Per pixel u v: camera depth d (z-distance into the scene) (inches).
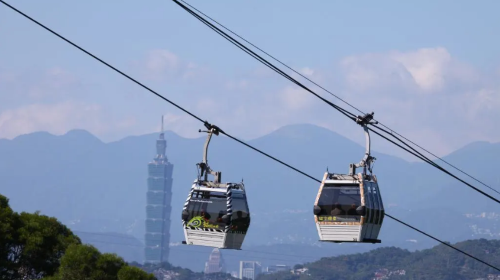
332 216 2463.1
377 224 2522.1
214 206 2463.1
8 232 3806.6
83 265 3754.9
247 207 2493.8
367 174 2496.3
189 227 2471.7
